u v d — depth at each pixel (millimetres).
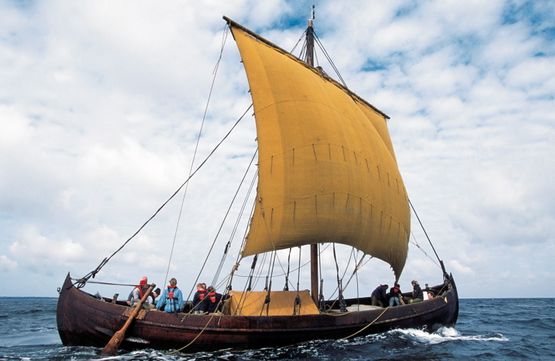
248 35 20078
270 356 14102
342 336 16453
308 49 24484
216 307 16281
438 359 14438
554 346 18234
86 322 15055
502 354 15828
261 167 17875
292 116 19234
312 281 20609
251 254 17047
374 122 26766
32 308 67750
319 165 19109
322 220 18828
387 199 22141
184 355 14203
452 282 22953
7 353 15141
